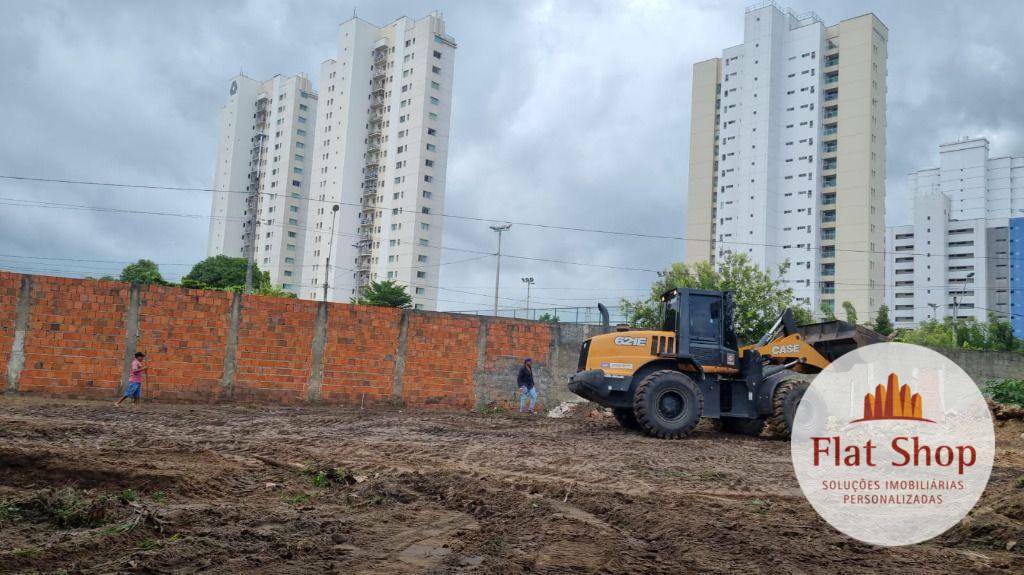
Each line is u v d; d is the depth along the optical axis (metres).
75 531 5.80
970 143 123.56
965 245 105.81
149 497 7.31
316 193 102.12
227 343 20.11
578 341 24.03
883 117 81.12
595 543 6.15
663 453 12.42
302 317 20.95
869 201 77.56
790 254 80.94
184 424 14.14
